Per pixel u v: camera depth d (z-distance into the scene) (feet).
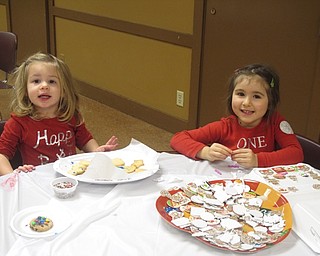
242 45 9.66
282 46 8.98
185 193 4.01
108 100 13.94
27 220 3.63
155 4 11.39
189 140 5.29
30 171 4.55
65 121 5.79
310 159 5.67
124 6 12.37
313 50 8.48
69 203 3.93
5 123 5.65
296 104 9.09
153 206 3.92
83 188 4.22
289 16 8.70
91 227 3.55
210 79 10.55
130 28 12.32
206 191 4.07
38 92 5.42
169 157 5.08
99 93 14.23
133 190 4.22
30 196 4.03
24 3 16.76
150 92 12.43
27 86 5.52
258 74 5.28
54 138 5.71
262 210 3.81
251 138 5.52
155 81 12.14
